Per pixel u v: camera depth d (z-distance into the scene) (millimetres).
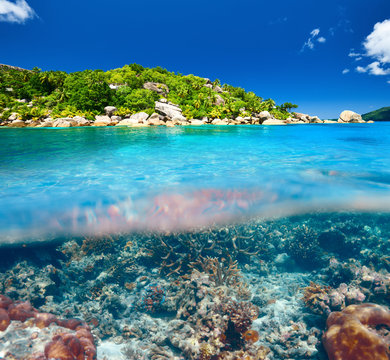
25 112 45812
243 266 7980
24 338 3363
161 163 8445
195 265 7109
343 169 7570
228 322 4828
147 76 80938
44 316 3789
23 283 6238
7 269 6617
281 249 9000
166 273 7242
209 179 6785
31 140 14836
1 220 5398
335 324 4105
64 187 6113
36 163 8273
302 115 73688
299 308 5793
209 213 6715
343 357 3549
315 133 21094
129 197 5910
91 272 7406
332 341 3828
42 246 7570
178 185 6336
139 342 5051
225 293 6094
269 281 7230
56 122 34000
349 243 8547
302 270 8094
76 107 51656
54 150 10906
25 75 75750
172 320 5242
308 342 4477
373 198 6328
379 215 8828
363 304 4387
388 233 9352
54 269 7047
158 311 5969
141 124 38844
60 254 7898
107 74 82188
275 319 5324
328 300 5090
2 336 3320
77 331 3891
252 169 7680
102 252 7973
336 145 12680
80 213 5754
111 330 5426
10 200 5305
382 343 3447
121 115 50938
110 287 6812
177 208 6289
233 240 8055
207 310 5195
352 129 27406
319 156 9531
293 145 12781
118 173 7277
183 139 15633
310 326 4988
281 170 7551
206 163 8500
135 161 8727
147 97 60531
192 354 4355
